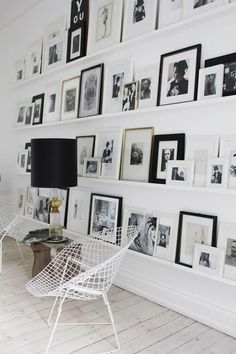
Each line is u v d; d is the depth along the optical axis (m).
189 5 2.51
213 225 2.34
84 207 3.39
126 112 2.86
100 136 3.24
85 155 3.40
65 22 3.75
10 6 4.59
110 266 2.03
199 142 2.46
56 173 2.66
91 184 3.37
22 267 3.45
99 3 3.30
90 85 3.35
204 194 2.44
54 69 3.77
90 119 3.29
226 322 2.31
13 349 2.00
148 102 2.81
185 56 2.54
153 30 2.73
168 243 2.61
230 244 2.26
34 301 2.67
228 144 2.29
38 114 4.14
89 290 1.97
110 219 3.07
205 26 2.45
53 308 2.37
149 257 2.67
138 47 2.93
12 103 4.78
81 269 2.58
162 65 2.69
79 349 2.03
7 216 4.44
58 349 2.02
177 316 2.54
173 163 2.54
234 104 2.27
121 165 3.02
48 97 4.00
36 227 4.21
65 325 2.31
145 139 2.83
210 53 2.42
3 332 2.19
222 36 2.35
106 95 3.20
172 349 2.08
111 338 2.18
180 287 2.61
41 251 3.01
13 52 4.76
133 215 2.91
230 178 2.24
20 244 4.31
